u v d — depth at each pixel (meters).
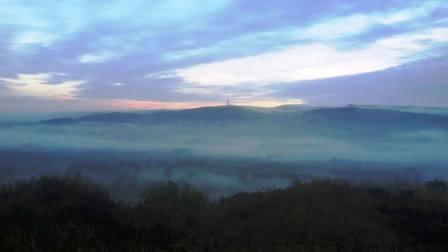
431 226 10.20
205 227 10.58
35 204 10.04
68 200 10.47
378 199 13.27
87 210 10.08
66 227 8.71
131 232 9.40
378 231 9.84
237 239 9.40
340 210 11.42
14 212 9.50
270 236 9.53
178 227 10.18
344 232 9.61
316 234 9.47
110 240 8.70
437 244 9.23
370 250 8.67
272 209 11.99
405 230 10.06
